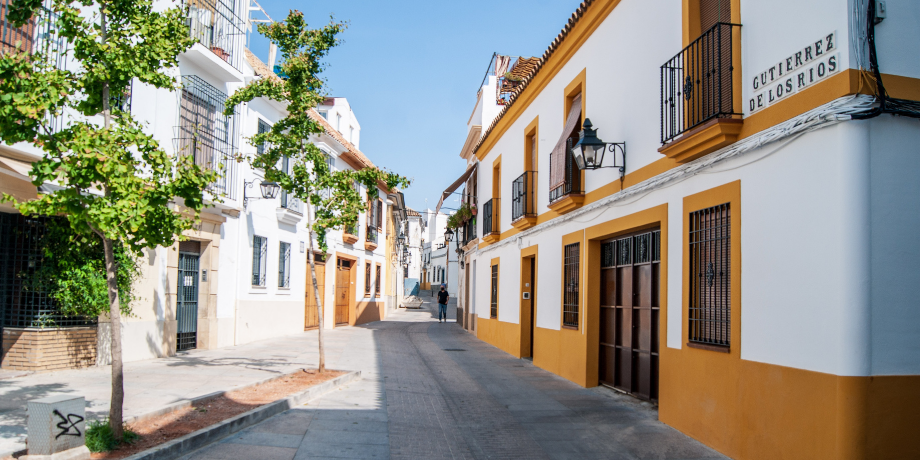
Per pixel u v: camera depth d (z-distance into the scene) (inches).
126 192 196.2
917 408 185.6
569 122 454.6
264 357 496.1
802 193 203.9
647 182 318.0
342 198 412.5
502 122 681.6
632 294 362.0
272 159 404.5
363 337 767.1
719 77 241.0
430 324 1114.7
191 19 492.1
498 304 693.3
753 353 226.8
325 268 894.4
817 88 198.8
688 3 282.4
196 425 249.3
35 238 364.8
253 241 631.2
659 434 277.7
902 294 187.2
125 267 396.8
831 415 186.2
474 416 319.0
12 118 193.8
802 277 202.7
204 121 515.5
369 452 243.0
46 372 359.3
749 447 227.5
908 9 196.4
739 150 235.8
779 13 220.2
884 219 187.2
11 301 365.1
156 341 454.6
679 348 284.0
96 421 225.5
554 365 478.9
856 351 182.5
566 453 250.1
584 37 429.4
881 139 189.2
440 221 2768.2
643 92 331.9
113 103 239.3
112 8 217.5
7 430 223.1
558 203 448.5
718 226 255.9
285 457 228.4
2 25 323.0
